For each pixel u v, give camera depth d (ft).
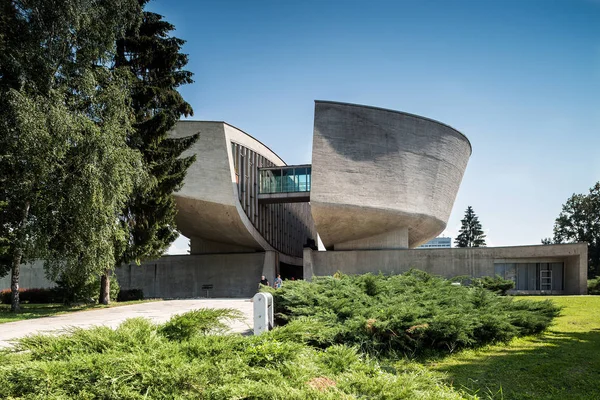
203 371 11.80
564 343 26.13
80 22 56.90
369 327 22.82
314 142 92.63
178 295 110.52
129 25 62.80
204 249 116.47
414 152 96.63
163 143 71.41
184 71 74.90
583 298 65.77
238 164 97.25
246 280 108.47
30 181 53.31
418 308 24.53
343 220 95.20
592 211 167.12
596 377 18.38
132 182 59.36
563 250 87.71
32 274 114.93
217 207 91.35
